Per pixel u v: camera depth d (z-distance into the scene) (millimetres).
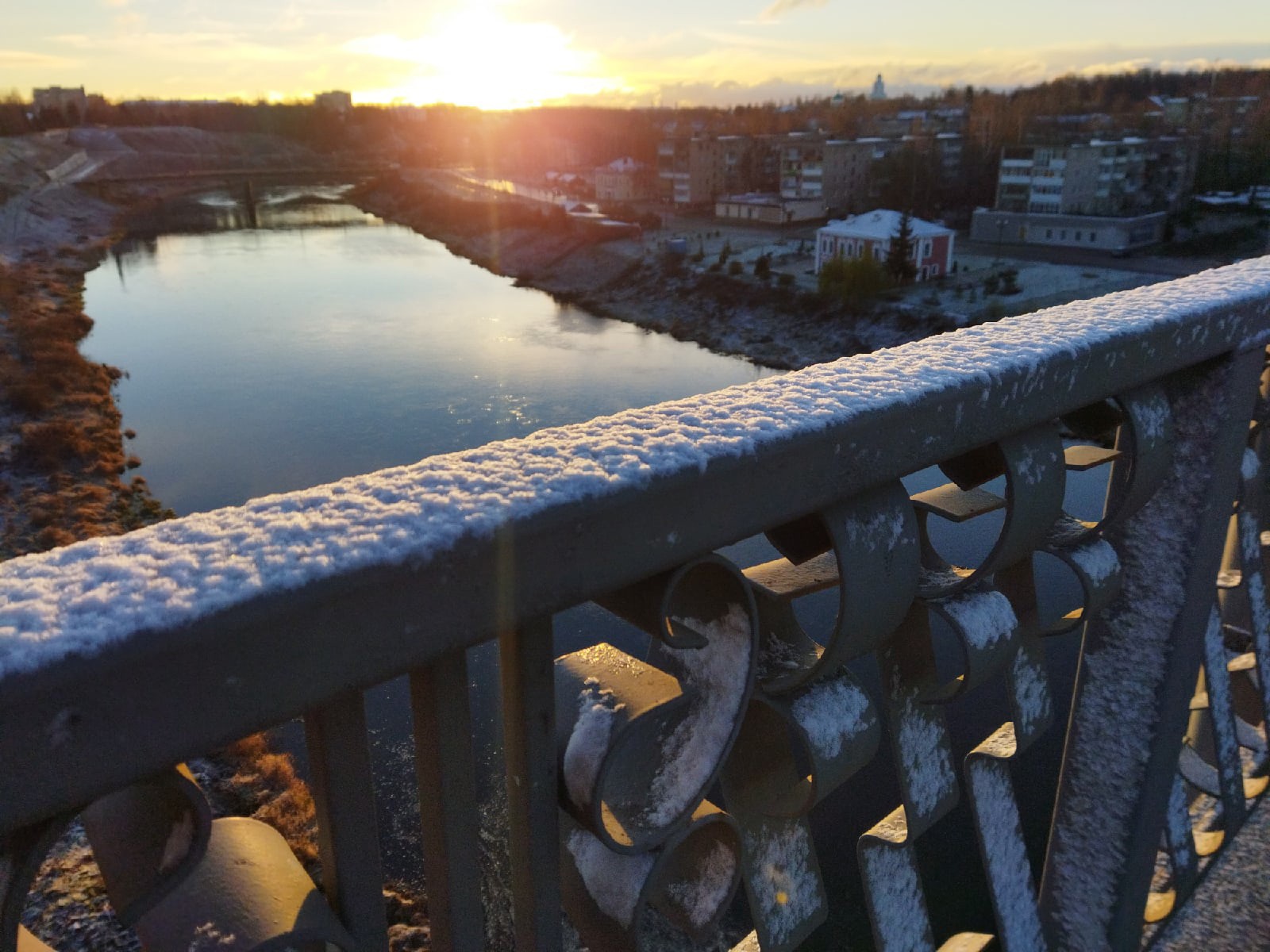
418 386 29094
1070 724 1281
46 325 34469
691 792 615
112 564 395
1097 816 1261
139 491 21828
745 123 105000
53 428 23844
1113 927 1271
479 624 470
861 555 668
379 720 10500
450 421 25703
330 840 495
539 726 563
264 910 465
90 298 44375
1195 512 1107
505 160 123250
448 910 562
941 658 10328
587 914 660
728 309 39031
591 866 648
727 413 606
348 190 101125
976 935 1219
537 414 26234
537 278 49594
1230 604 1874
